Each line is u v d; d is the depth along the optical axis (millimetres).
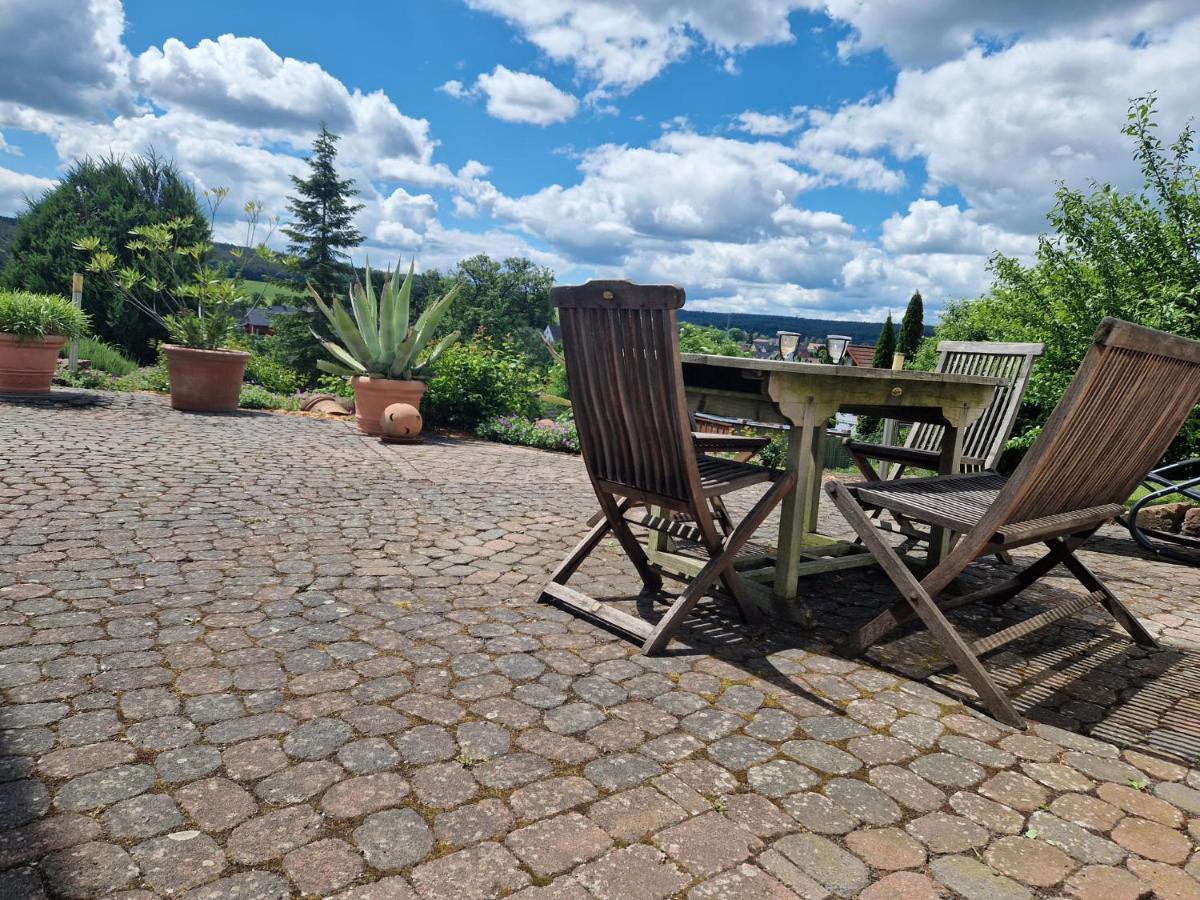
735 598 2910
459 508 4660
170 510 4004
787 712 2221
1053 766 1994
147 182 15312
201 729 1903
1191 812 1803
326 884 1400
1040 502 2486
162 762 1750
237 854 1465
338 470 5559
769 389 2801
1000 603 3449
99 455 5137
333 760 1805
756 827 1653
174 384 7809
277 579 3090
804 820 1690
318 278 24984
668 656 2590
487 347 9992
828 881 1490
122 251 14430
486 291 54531
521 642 2613
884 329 21219
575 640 2674
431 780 1751
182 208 15195
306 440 6820
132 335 14445
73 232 14312
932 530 3668
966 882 1506
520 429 8602
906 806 1770
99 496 4121
